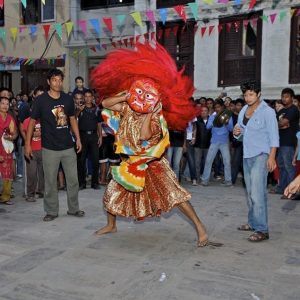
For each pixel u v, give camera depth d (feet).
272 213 21.66
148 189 15.96
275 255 15.47
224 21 39.81
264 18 36.52
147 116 15.40
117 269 14.10
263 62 37.83
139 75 15.87
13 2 54.24
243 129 17.40
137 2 43.88
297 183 10.48
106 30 49.37
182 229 18.60
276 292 12.46
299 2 35.40
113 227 17.95
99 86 16.60
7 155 22.86
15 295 12.24
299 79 36.45
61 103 19.86
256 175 16.78
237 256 15.31
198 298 12.03
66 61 51.90
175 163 29.09
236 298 12.05
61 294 12.30
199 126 30.12
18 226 19.12
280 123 25.89
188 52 42.04
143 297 12.09
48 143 19.80
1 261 14.82
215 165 32.60
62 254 15.47
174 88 16.35
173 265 14.43
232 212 21.67
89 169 31.32
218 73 40.45
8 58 54.54
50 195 20.16
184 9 37.35
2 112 22.54
